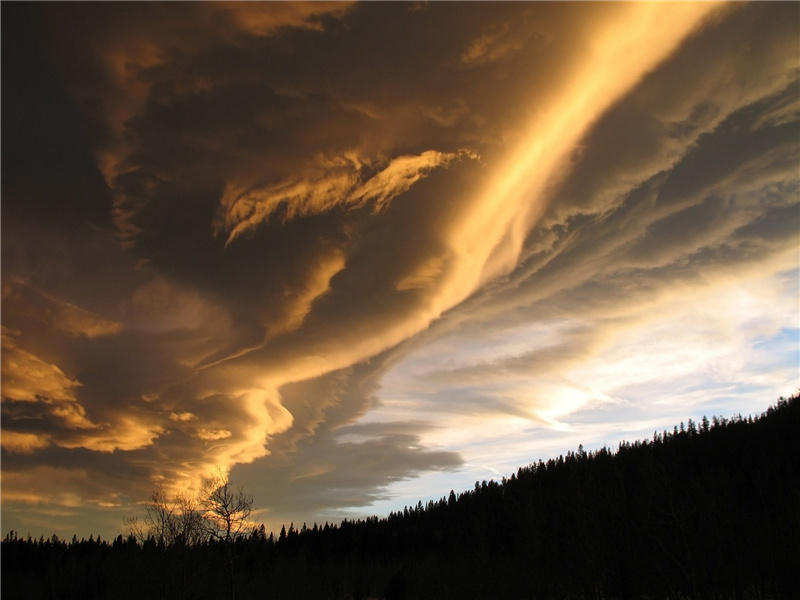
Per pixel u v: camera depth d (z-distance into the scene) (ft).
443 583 231.30
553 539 182.29
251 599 143.74
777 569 147.13
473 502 432.66
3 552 277.23
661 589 161.07
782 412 350.02
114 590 189.78
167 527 153.07
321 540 444.96
